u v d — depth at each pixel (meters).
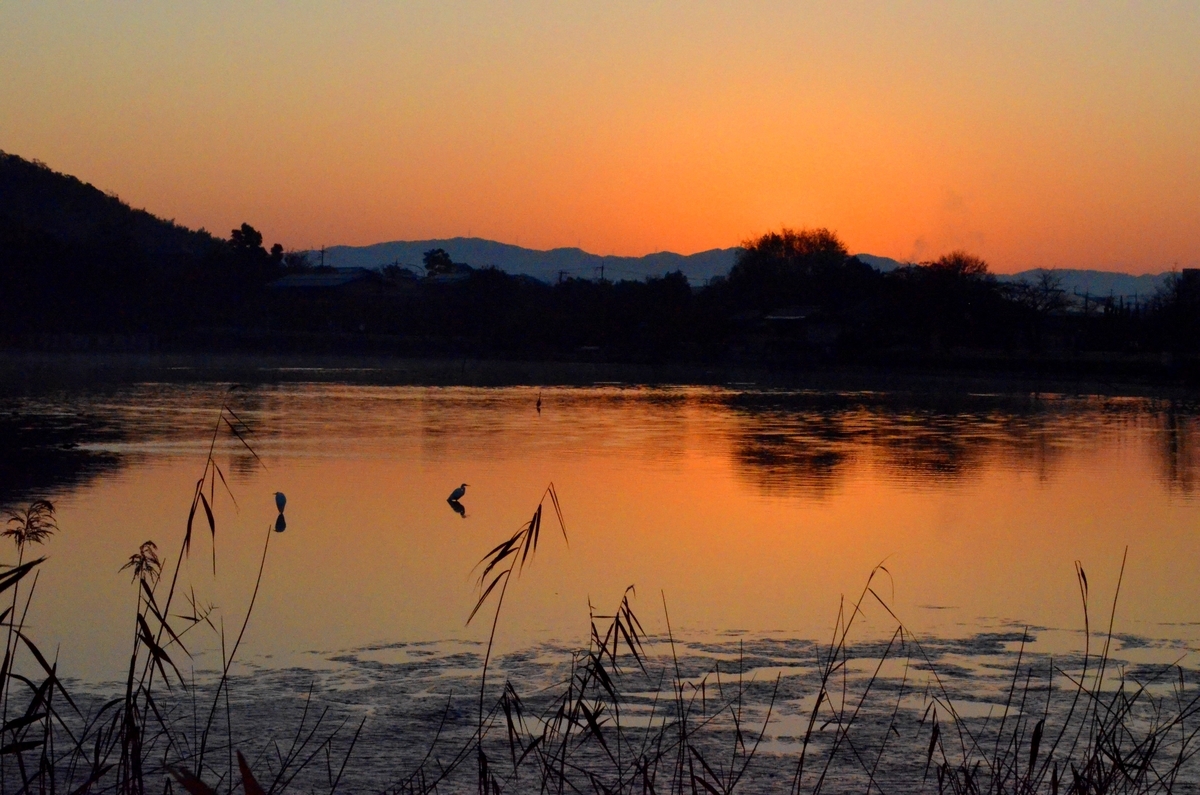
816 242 112.81
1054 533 18.02
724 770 7.70
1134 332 82.81
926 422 41.22
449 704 8.99
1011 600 13.22
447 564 14.87
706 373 78.56
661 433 35.34
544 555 15.68
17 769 7.25
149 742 8.05
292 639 11.12
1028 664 10.48
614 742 8.27
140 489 21.36
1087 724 8.77
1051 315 91.88
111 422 36.00
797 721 8.80
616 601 12.94
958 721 8.49
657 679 9.88
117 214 179.62
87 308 94.56
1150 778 7.55
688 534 17.47
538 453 29.08
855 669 10.24
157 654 4.81
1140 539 17.55
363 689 9.56
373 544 16.23
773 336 89.69
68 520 17.81
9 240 92.19
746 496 21.75
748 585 13.86
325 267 131.12
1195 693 9.59
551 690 9.52
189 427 34.56
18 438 30.72
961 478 25.05
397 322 101.75
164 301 98.81
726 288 105.44
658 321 90.75
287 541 16.36
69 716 8.58
